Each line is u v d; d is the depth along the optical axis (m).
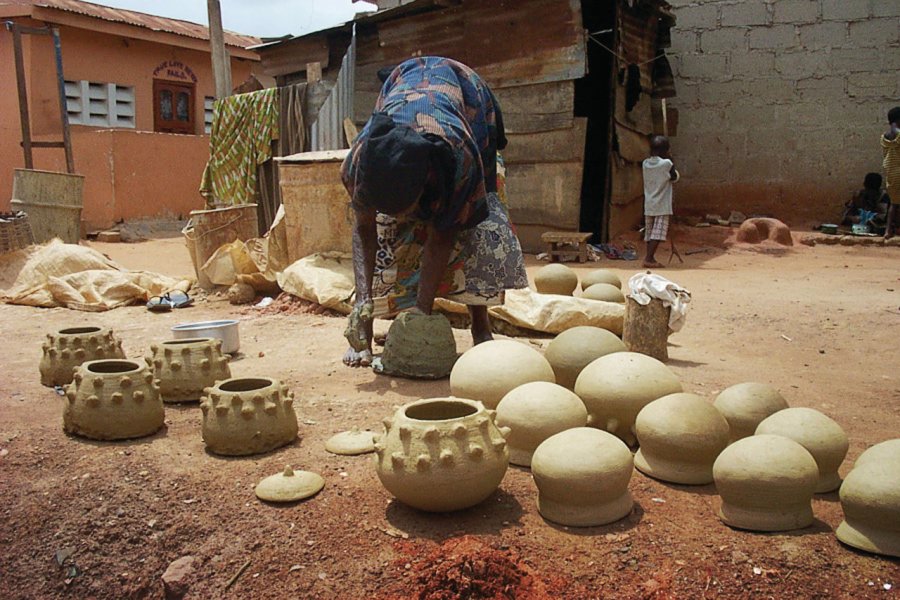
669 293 5.05
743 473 2.79
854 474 2.71
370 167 3.99
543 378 3.80
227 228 8.28
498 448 2.90
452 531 2.81
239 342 5.67
